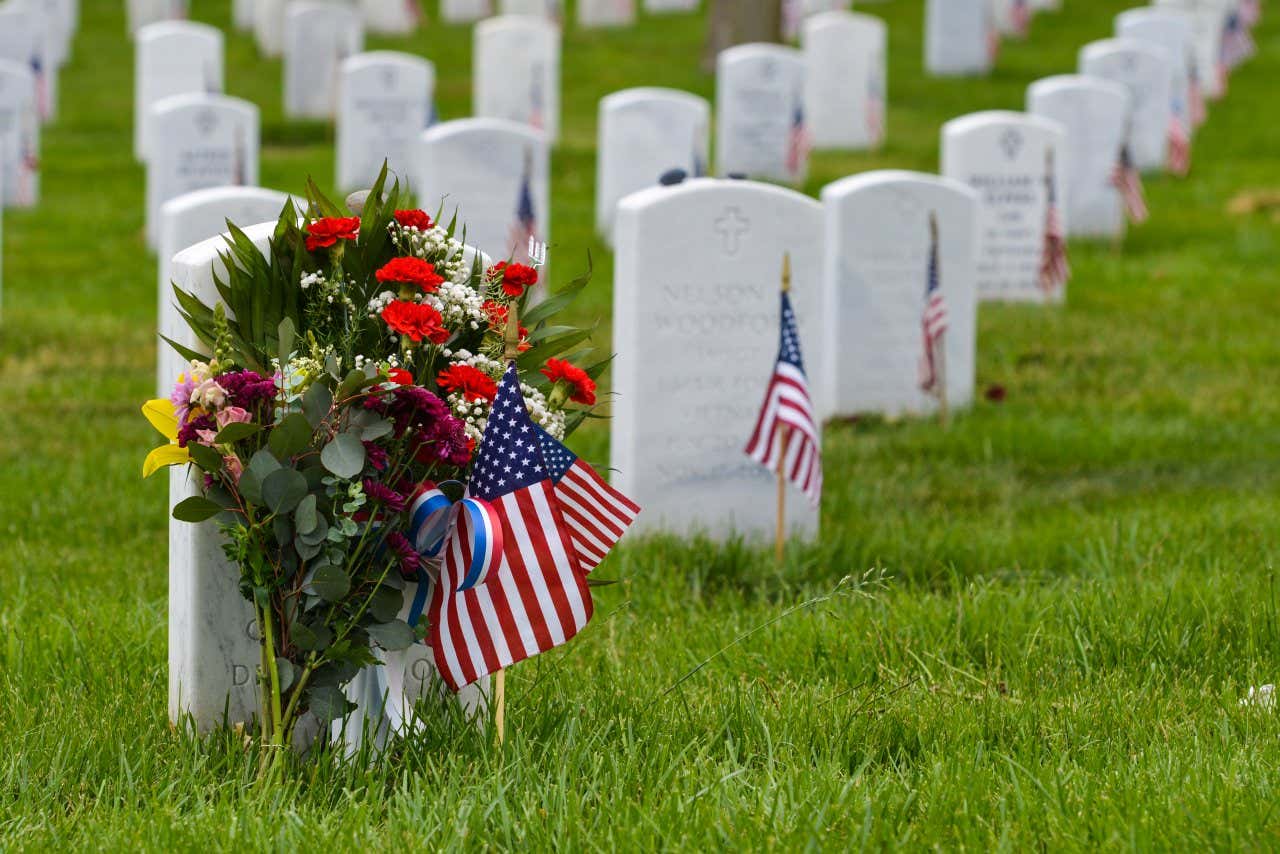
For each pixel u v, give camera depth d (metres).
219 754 5.64
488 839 4.88
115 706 6.21
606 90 34.19
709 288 9.73
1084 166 22.48
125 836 4.89
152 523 10.02
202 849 4.77
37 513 10.09
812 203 9.84
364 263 5.72
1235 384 14.80
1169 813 4.95
